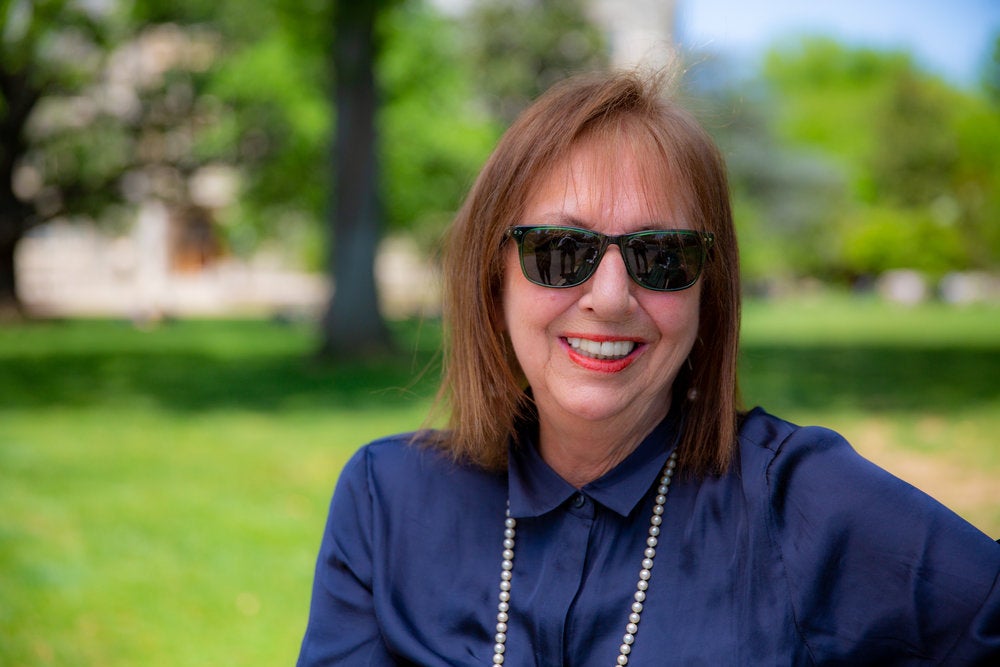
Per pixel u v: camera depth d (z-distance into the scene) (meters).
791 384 13.23
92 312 34.03
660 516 1.54
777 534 1.46
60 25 23.55
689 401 1.60
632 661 1.46
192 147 26.41
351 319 16.91
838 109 55.12
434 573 1.61
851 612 1.41
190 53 25.98
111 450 9.04
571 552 1.54
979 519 5.88
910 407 11.10
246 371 15.70
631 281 1.52
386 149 26.55
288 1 17.11
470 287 1.67
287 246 35.31
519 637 1.53
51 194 26.30
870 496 1.43
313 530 6.17
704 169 1.57
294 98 25.25
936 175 49.66
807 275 53.50
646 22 30.92
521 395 1.67
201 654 4.18
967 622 1.34
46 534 6.02
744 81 29.02
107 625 4.48
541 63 32.72
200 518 6.44
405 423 10.62
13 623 4.47
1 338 22.75
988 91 46.12
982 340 21.44
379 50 16.98
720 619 1.45
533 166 1.57
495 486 1.65
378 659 1.62
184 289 41.97
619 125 1.56
